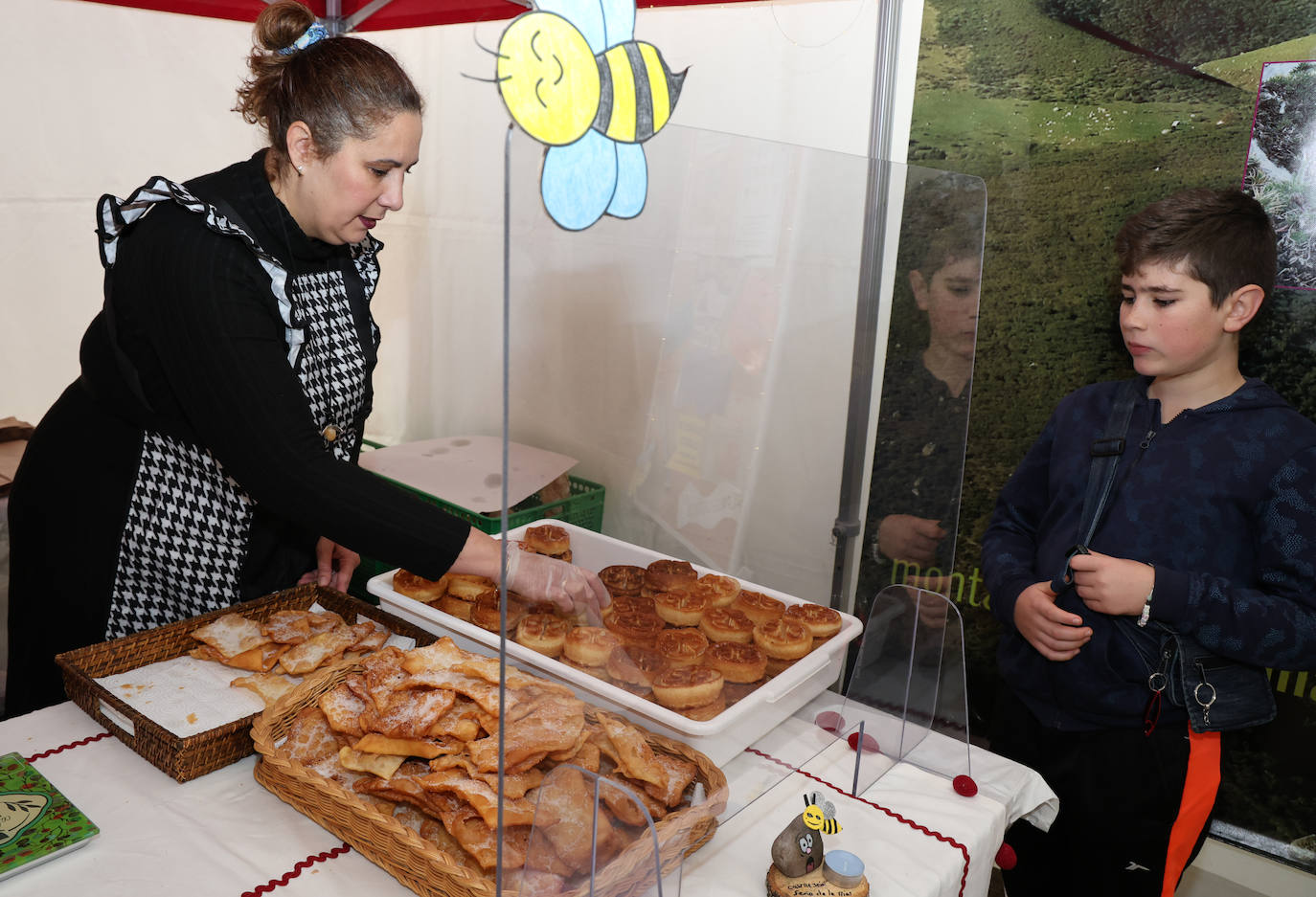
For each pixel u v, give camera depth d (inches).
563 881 28.9
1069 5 61.7
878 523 44.2
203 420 43.5
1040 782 43.6
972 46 65.4
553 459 31.2
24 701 54.1
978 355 70.6
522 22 25.5
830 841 36.4
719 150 32.7
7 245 80.3
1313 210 57.2
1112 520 49.8
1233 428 47.5
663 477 35.8
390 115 43.2
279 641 45.6
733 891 33.2
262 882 32.5
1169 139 60.7
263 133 47.0
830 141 69.7
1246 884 65.7
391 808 35.9
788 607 40.6
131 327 45.3
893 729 44.2
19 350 83.5
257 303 44.1
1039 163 65.1
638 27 76.2
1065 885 53.5
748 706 34.7
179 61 84.4
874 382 42.1
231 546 51.8
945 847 36.6
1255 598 44.8
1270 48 56.5
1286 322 59.6
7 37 75.6
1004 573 53.9
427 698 37.4
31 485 52.9
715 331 35.3
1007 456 70.9
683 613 35.7
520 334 27.4
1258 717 47.4
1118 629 48.3
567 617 32.1
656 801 31.1
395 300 103.8
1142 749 48.7
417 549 42.2
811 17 68.5
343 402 53.6
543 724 30.3
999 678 73.5
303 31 46.3
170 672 44.3
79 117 80.7
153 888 31.8
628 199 29.9
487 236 91.4
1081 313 65.6
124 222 44.5
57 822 34.0
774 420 39.0
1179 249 46.0
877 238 40.0
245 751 40.2
